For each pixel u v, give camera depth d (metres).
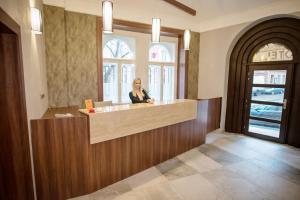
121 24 3.99
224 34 4.81
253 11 4.18
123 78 4.92
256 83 4.59
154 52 5.33
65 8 3.45
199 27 5.33
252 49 4.56
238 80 4.88
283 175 2.86
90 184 2.35
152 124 2.85
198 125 3.92
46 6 3.26
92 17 3.70
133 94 3.40
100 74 3.92
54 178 2.15
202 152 3.70
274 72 4.27
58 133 2.11
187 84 5.33
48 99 3.44
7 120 1.68
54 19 3.33
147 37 4.94
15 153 1.74
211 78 5.23
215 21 4.95
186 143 3.68
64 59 3.49
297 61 3.87
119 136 2.44
